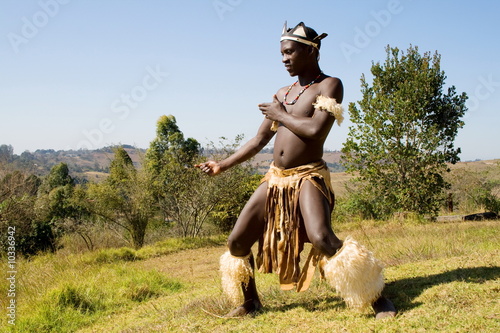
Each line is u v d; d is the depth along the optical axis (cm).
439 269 503
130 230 2136
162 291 850
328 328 361
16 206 1928
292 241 408
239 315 441
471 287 407
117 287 853
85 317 692
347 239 367
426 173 1914
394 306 383
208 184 2097
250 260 444
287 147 410
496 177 2752
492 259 518
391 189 1934
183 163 2250
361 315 383
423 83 1855
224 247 1748
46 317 677
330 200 412
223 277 444
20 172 2078
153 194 2200
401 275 501
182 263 1338
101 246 2041
